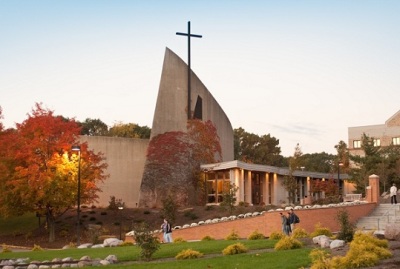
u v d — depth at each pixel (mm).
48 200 43531
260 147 106062
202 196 56250
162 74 58344
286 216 32219
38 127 45031
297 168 64938
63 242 45156
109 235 44844
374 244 16812
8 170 44812
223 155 64438
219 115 64188
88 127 104562
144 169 55625
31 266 21750
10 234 49688
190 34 58562
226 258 18938
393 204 42281
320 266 14445
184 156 56594
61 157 44156
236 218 38500
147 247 21344
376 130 88188
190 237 37531
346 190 70875
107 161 60438
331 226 36875
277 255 18531
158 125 57094
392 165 59688
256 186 58312
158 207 54062
